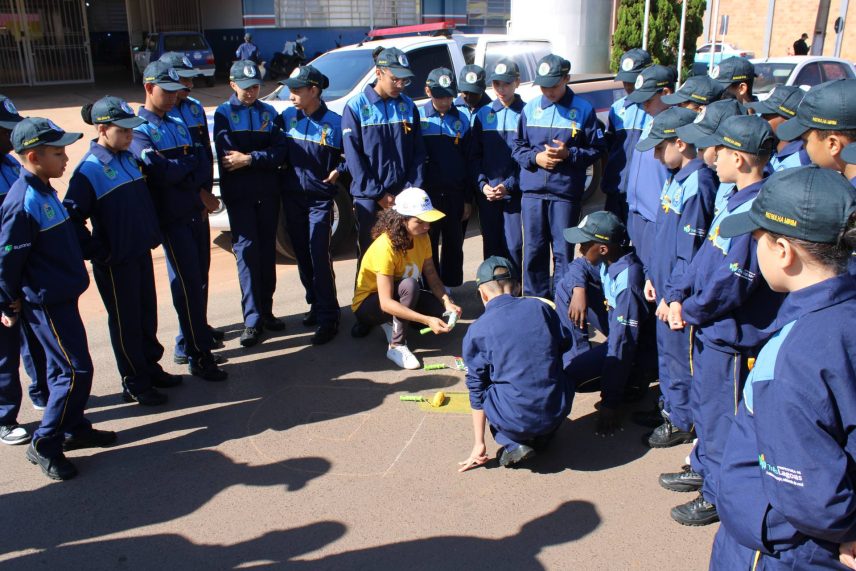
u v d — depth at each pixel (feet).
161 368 14.66
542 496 10.82
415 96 23.77
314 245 16.52
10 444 12.55
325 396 14.15
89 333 17.48
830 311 5.33
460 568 9.32
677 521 10.12
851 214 5.26
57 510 10.75
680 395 11.61
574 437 12.53
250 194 16.03
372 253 15.40
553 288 17.97
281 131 16.26
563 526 10.10
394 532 10.08
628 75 17.38
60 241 11.08
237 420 13.32
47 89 65.77
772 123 13.48
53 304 11.19
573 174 16.55
